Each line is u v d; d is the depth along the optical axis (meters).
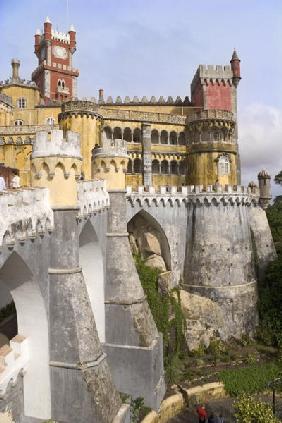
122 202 36.66
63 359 23.39
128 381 33.47
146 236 52.22
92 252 33.78
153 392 32.94
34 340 23.62
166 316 44.94
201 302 49.69
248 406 30.28
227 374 41.16
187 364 43.44
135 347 33.47
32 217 20.95
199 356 45.50
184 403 37.00
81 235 31.42
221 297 50.03
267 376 40.88
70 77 85.38
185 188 53.00
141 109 67.94
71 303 23.47
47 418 23.44
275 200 84.94
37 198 21.86
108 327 34.41
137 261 47.66
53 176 23.72
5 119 68.00
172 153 61.44
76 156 24.61
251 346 49.19
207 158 59.53
